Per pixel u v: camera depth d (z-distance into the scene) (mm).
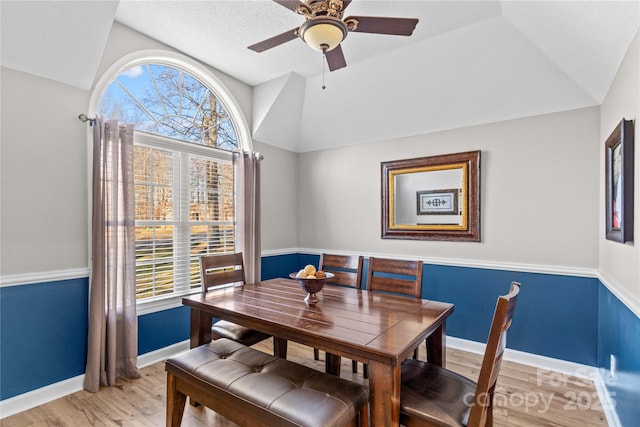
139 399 2223
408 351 1431
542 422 2000
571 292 2680
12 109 2096
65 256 2314
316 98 3686
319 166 4266
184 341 3049
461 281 3197
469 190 3146
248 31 2639
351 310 1938
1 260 2049
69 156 2342
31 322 2162
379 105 3406
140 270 2762
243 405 1448
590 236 2615
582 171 2654
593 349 2582
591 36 1823
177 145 3059
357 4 2221
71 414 2053
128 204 2512
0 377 2035
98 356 2334
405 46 2793
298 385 1534
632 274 1652
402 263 2420
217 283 2555
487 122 3072
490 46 2564
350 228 4000
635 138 1606
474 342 3113
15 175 2105
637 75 1552
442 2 2215
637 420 1552
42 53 2098
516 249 2934
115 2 2053
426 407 1378
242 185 3461
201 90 3322
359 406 1441
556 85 2598
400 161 3578
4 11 1853
